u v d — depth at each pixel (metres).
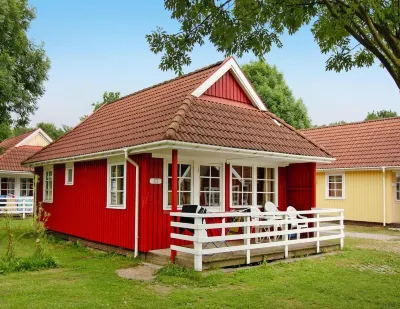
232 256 9.93
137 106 14.29
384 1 6.49
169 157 11.47
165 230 11.31
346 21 6.31
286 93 39.97
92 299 7.38
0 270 9.59
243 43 7.62
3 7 18.77
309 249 11.87
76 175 14.65
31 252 12.23
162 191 11.34
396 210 21.19
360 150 22.69
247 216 10.50
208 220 12.07
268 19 7.32
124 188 11.88
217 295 7.67
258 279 8.90
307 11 7.03
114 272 9.61
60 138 17.14
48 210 16.62
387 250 13.12
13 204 26.94
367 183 21.67
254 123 12.59
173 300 7.32
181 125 10.07
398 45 6.20
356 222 21.94
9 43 20.11
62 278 9.02
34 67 21.56
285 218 11.38
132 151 10.83
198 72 13.71
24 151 30.33
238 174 13.01
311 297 7.66
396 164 20.08
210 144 9.99
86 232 13.73
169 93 13.26
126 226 11.68
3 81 18.31
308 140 13.57
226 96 13.03
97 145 12.88
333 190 23.25
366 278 9.23
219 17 7.08
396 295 7.88
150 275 9.27
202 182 12.12
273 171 14.14
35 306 6.93
